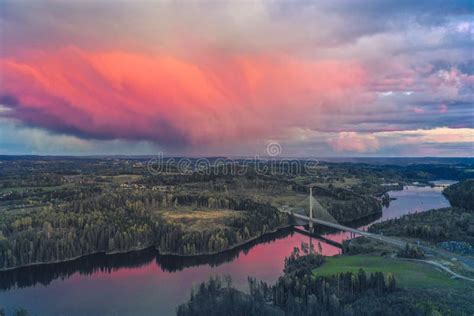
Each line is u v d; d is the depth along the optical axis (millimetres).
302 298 175375
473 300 160750
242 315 169750
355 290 179500
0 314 192375
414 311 151500
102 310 198625
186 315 174500
